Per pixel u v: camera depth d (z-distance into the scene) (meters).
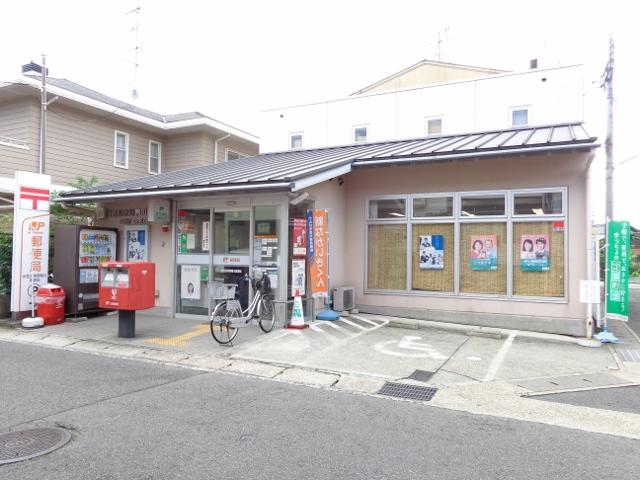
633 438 4.46
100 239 10.74
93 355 7.46
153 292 8.72
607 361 7.29
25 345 8.16
